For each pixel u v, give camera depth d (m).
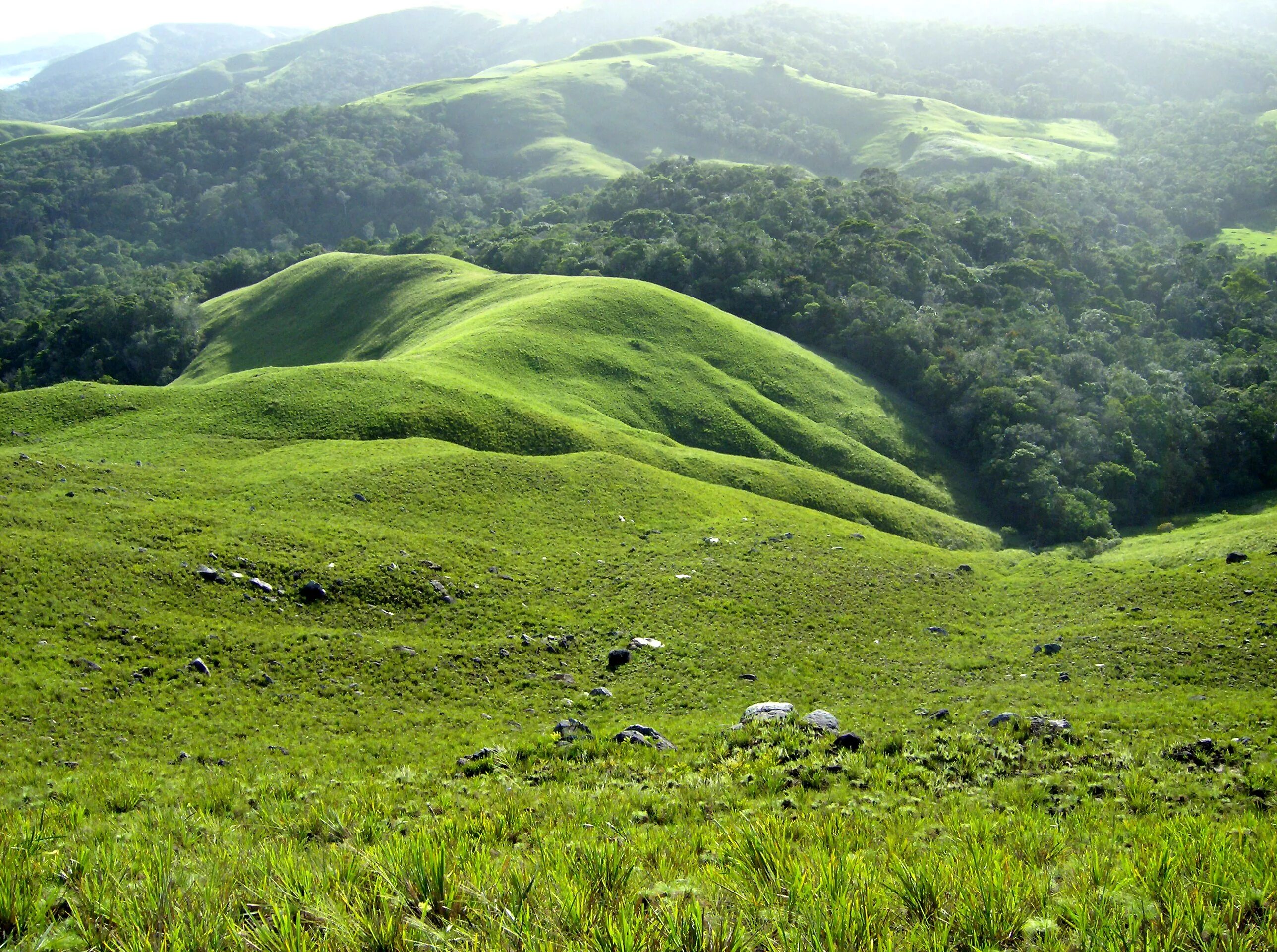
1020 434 85.69
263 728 22.53
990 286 119.44
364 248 165.62
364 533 40.09
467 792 13.94
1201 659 30.28
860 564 46.31
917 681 30.45
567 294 98.56
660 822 11.59
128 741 20.58
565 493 53.56
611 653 31.05
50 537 31.55
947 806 12.39
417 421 63.03
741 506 59.69
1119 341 106.12
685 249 122.69
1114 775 14.02
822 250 119.75
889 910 6.84
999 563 51.91
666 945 6.05
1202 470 87.94
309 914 6.62
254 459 53.91
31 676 22.69
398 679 27.25
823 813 11.62
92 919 6.94
